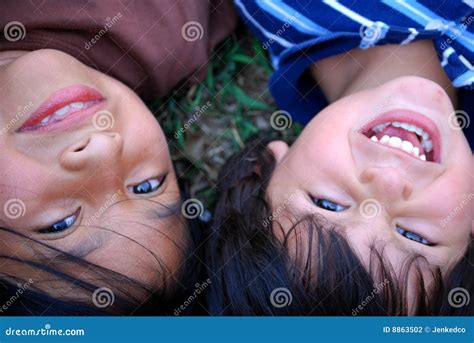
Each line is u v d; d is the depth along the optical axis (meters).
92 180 1.18
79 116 1.21
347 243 1.15
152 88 1.47
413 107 1.24
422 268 1.16
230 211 1.36
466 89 1.39
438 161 1.24
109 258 1.19
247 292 1.25
